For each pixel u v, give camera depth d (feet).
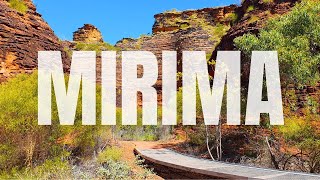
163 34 163.12
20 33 76.23
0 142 32.50
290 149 45.75
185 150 62.13
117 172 34.73
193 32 149.18
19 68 71.77
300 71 43.04
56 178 31.01
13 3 82.23
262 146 47.75
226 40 82.33
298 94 54.24
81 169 37.11
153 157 44.19
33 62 76.43
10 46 71.72
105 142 54.49
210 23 161.38
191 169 32.12
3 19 73.41
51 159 36.01
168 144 70.44
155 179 37.60
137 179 35.78
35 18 87.35
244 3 94.58
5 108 33.73
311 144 38.91
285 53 43.16
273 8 75.61
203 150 61.05
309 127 41.32
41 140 36.04
